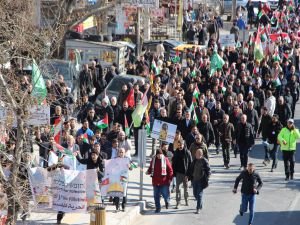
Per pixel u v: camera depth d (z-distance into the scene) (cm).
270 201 4447
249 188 3953
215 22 10044
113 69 6531
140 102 4894
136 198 4403
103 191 4059
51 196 3803
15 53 3425
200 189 4191
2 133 3547
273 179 4900
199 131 5112
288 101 5912
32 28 3866
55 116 4612
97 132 4462
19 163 3291
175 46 8244
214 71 6462
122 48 7338
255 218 4150
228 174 4991
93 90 6412
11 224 3259
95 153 4078
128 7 6900
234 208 4319
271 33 9400
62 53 7050
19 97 3441
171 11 9862
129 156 4553
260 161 5312
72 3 3944
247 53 8056
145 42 8462
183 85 6225
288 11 12325
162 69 6562
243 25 10562
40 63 3688
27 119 3403
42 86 3909
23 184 3575
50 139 4094
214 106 5459
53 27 4028
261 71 6862
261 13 10581
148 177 4828
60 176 3784
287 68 7194
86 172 3800
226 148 5062
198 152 4178
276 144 5050
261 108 5700
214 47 7631
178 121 5025
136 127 5159
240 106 5538
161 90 5700
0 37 3544
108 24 8125
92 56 7194
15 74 3825
